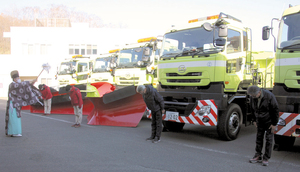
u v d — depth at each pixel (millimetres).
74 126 8133
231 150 5574
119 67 11398
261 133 4668
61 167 4277
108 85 12844
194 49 6406
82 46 26578
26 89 6625
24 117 10453
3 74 26422
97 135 6848
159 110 6191
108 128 7953
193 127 8562
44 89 11023
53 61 26422
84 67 15648
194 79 6332
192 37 6535
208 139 6660
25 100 6621
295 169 4395
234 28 6586
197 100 6078
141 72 10445
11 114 6504
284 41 5359
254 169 4352
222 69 5988
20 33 26266
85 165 4395
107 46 26797
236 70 6574
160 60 7125
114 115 8656
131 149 5480
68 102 11617
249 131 7980
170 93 6656
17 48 26281
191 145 5965
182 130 7969
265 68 8273
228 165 4539
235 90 6492
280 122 4984
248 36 7254
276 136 5586
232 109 6375
